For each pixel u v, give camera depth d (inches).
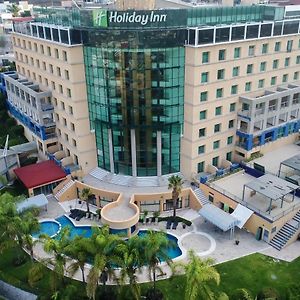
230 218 2198.6
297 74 2982.3
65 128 2849.4
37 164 2849.4
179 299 1818.4
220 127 2637.8
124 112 2463.1
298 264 2015.3
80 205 2603.3
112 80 2393.0
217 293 1803.6
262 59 2652.6
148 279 1936.5
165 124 2482.8
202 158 2620.6
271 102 2765.7
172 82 2375.7
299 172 2593.5
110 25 2249.0
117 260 1610.5
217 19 2370.8
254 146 2783.0
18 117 3651.6
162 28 2226.9
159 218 2411.4
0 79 4052.7
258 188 2251.5
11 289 1923.0
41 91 3105.3
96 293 1793.8
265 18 2618.1
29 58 3164.4
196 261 1560.0
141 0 2513.5
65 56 2529.5
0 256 2143.2
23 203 2362.2
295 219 2244.1
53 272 1755.7
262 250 2130.9
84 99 2598.4
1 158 2800.2
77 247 1652.3
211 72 2397.9
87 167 2780.5
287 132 2974.9
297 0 4377.5
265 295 1728.6
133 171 2628.0
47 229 2374.5
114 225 2188.7
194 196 2481.5
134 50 2272.4
